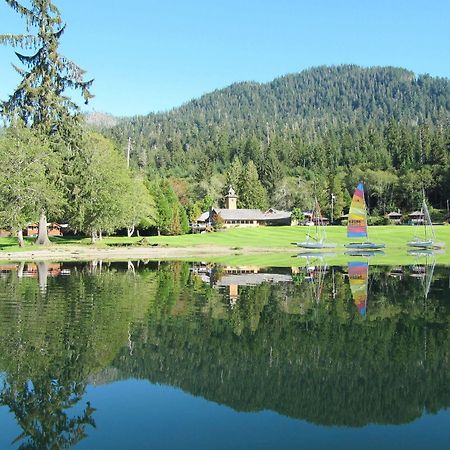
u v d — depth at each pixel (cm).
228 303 1905
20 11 4594
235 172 14725
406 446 745
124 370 1077
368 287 2377
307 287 2386
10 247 5044
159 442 759
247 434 784
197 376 1040
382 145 17350
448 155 13275
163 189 9112
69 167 4997
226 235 7512
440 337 1351
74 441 761
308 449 735
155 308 1783
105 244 5866
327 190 12788
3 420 843
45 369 1082
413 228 7869
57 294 2123
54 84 4872
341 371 1071
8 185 4512
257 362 1134
